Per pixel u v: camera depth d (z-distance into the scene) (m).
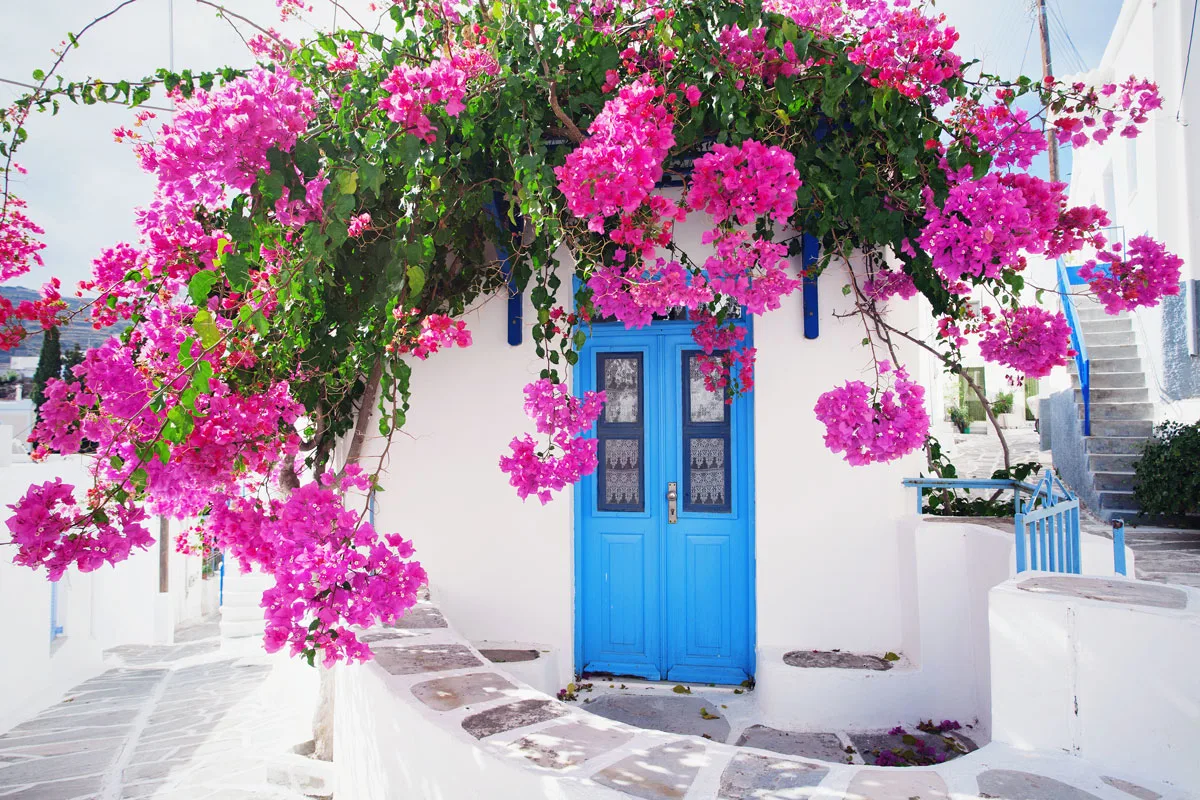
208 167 2.32
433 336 3.30
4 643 6.94
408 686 3.16
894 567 4.47
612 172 2.48
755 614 4.70
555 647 4.82
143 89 3.25
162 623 10.56
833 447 2.94
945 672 4.07
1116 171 10.58
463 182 3.42
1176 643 2.25
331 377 3.56
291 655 2.39
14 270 3.17
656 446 5.00
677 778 2.26
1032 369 3.51
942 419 18.20
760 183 2.70
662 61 3.24
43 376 12.16
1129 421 8.50
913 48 3.08
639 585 4.98
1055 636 2.48
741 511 4.88
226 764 4.84
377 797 3.18
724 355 4.53
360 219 3.16
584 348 5.08
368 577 2.44
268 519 2.89
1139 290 3.14
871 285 4.28
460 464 5.04
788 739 3.96
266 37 3.32
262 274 2.87
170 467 2.63
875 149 3.33
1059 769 2.33
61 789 4.65
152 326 3.09
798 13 3.37
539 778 2.26
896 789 2.19
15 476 7.57
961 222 2.79
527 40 3.19
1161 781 2.25
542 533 4.91
